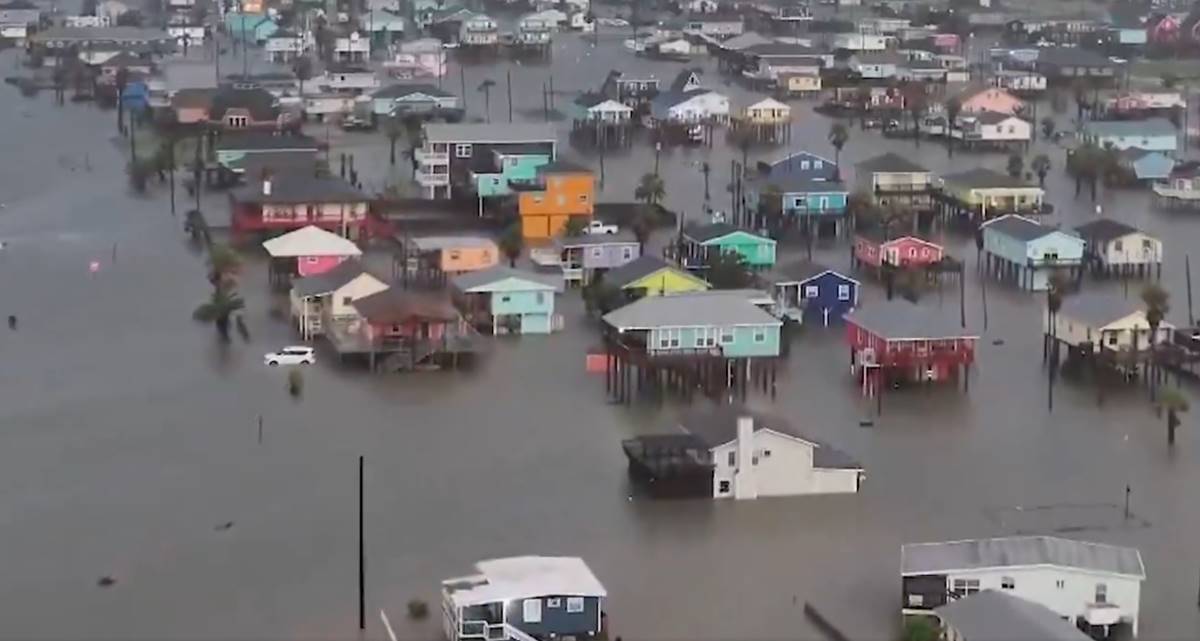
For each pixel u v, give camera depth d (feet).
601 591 284.82
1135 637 289.12
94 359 458.09
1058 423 412.98
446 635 285.43
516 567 296.30
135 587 306.35
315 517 342.44
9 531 332.80
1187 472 377.91
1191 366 450.71
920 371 443.73
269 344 474.08
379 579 310.04
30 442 388.37
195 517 341.82
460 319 468.75
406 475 368.27
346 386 436.76
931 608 290.56
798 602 301.22
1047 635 260.62
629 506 350.23
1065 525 342.64
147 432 396.98
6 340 475.72
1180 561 324.39
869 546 328.49
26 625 289.12
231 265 528.22
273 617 293.23
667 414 414.62
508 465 375.86
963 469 377.30
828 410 420.36
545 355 467.11
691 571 314.76
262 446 387.34
